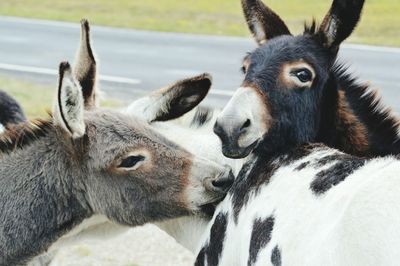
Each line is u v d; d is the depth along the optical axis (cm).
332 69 462
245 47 1897
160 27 2145
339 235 339
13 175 507
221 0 2492
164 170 495
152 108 523
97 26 2178
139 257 845
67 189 501
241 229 436
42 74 1664
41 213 502
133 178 495
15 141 515
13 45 1962
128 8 2412
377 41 1895
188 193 495
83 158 496
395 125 465
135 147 492
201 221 511
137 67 1703
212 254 471
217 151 518
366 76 1561
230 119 433
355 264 329
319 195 381
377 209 333
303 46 455
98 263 828
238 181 466
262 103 441
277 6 2283
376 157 414
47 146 507
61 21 2277
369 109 469
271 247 389
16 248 503
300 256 363
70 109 482
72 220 505
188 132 536
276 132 446
